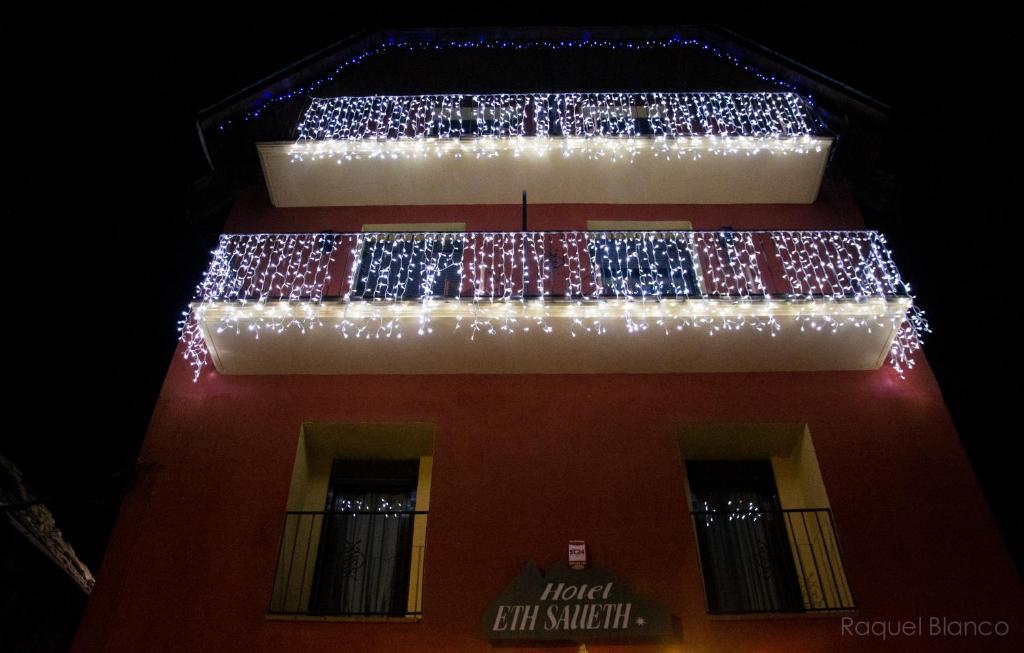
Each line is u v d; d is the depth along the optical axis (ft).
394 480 24.67
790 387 24.36
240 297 26.14
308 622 19.48
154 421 23.38
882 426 23.29
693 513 21.42
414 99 32.53
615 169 29.45
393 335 23.76
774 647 18.99
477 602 19.74
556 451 22.68
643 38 34.63
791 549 22.53
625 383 24.49
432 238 27.50
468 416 23.58
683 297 23.30
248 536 21.03
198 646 19.04
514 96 32.27
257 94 30.50
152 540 20.84
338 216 30.12
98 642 19.07
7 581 28.76
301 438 23.44
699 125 31.40
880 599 19.74
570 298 23.43
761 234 28.09
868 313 23.36
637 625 18.85
